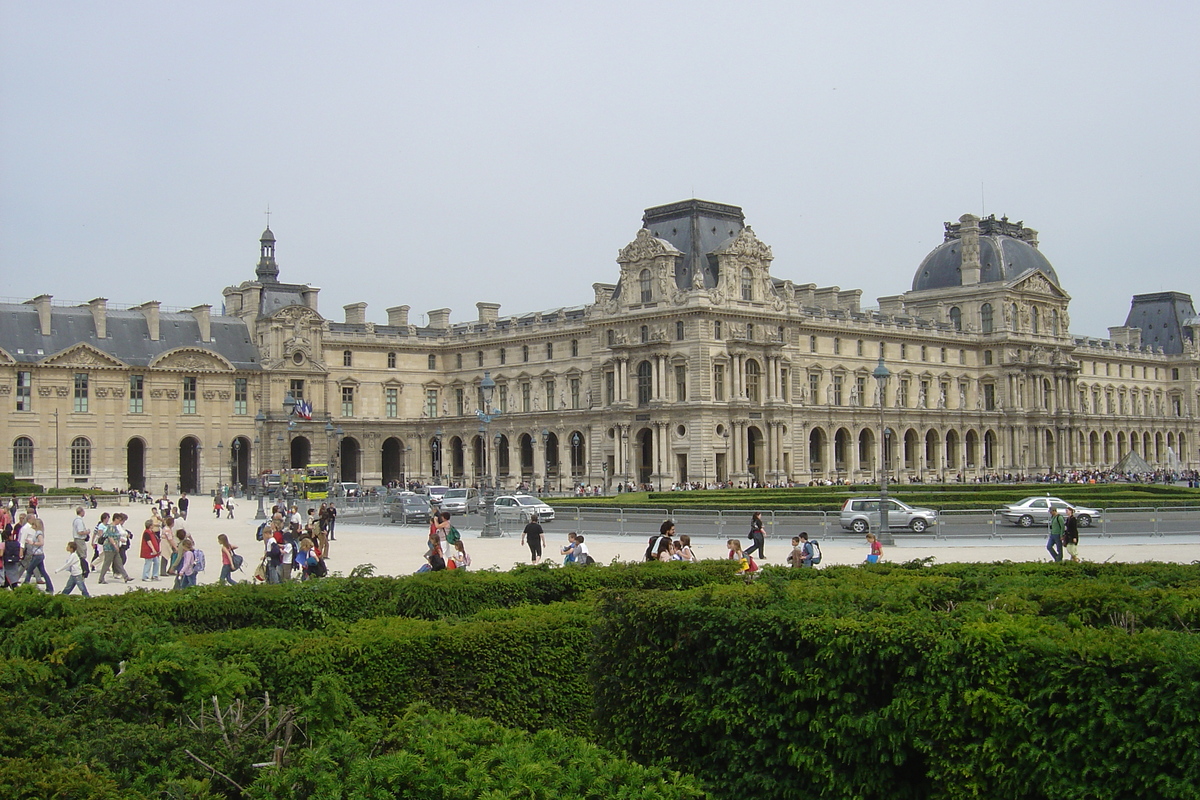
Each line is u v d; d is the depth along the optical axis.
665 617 22.69
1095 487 139.75
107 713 21.36
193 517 128.62
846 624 20.59
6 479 160.12
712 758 21.86
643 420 177.50
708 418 171.75
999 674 18.94
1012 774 18.55
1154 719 17.58
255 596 33.34
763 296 183.50
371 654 26.19
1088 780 18.03
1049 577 31.34
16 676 22.50
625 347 180.12
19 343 179.38
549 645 28.56
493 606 35.62
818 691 20.45
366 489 190.12
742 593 23.48
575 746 18.45
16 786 17.09
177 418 191.38
